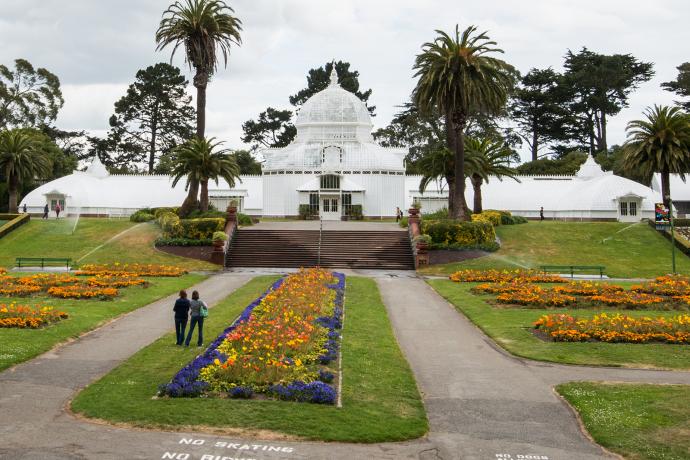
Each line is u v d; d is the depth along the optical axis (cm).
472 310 3288
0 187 9900
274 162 9031
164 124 14712
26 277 4016
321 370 2020
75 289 3584
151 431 1546
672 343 2542
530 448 1527
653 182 10375
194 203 6556
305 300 3095
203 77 6550
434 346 2567
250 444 1484
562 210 9012
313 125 9456
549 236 6391
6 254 5794
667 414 1716
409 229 6041
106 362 2191
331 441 1523
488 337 2727
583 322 2747
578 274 5191
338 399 1788
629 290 3931
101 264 5138
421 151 12756
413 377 2070
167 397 1772
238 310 3141
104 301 3391
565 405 1842
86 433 1532
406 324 3012
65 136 14712
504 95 5812
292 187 8906
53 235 6397
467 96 5478
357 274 4997
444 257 5544
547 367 2238
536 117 13588
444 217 6688
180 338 2405
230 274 4897
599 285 3994
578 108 13638
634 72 13712
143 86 14462
